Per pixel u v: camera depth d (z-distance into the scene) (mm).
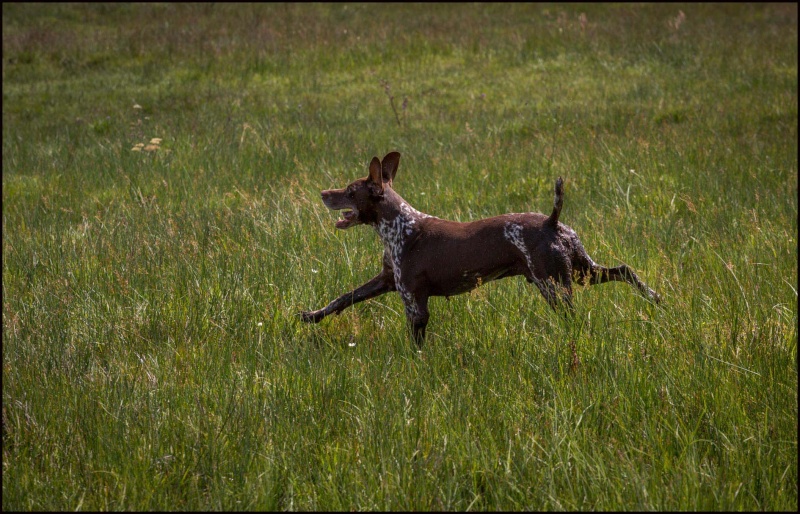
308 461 7219
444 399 8094
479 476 7031
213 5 37719
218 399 8227
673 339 8883
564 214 13812
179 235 12797
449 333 9602
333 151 18172
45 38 30969
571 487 6672
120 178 16953
